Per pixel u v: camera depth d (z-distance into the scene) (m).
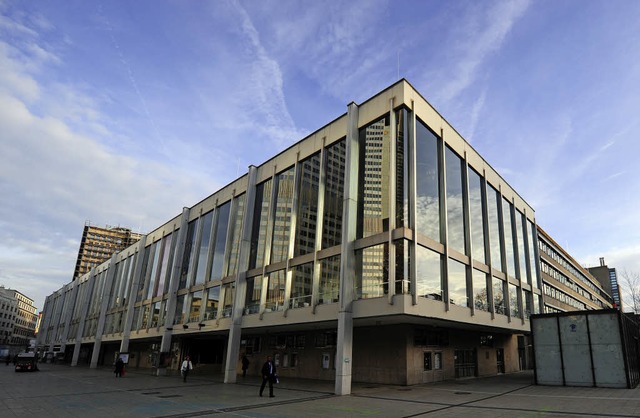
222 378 31.69
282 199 29.98
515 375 31.25
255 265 30.67
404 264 19.88
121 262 59.75
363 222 22.41
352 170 23.50
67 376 34.97
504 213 33.69
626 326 21.36
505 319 29.20
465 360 29.03
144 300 48.28
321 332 29.20
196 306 37.94
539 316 22.33
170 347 40.12
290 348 31.72
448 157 26.17
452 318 22.58
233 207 36.12
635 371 22.12
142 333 46.03
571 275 67.19
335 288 23.03
